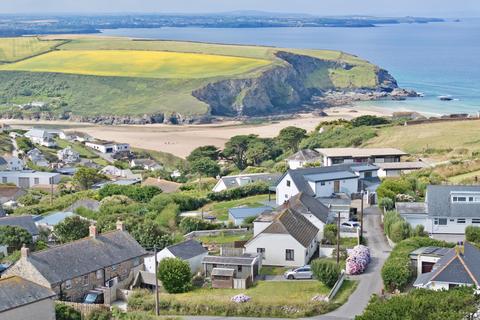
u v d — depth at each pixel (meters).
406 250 77.38
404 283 69.75
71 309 67.12
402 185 111.00
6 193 156.50
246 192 129.25
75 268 75.06
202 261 82.19
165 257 79.81
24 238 94.12
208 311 68.81
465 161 135.12
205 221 104.56
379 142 186.00
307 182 111.31
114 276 79.25
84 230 98.25
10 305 60.50
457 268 61.19
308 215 94.19
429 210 92.75
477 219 91.75
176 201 120.62
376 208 108.00
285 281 77.81
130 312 67.94
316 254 89.50
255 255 82.75
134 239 86.19
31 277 72.12
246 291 74.56
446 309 48.25
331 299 69.25
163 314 69.12
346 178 113.62
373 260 82.62
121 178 194.38
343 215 100.50
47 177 188.12
